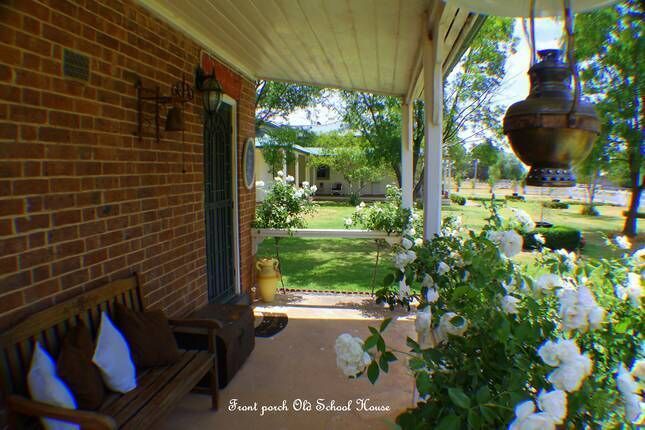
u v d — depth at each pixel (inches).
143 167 111.9
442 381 45.0
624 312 55.1
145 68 112.0
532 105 40.8
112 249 99.2
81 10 87.8
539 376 44.4
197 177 145.9
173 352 98.9
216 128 168.1
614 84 401.7
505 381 43.2
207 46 149.5
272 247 382.6
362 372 51.1
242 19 126.3
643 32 370.3
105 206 96.4
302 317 181.3
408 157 216.2
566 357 38.6
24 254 75.1
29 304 76.2
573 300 45.2
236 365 128.7
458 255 66.1
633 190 416.8
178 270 132.6
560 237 338.6
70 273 85.9
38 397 69.4
